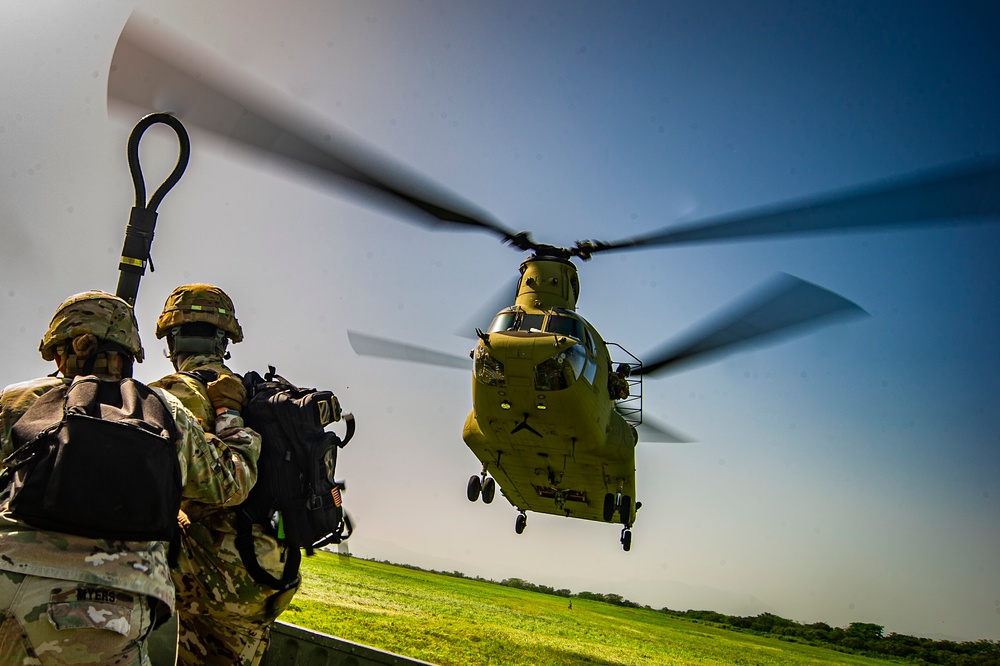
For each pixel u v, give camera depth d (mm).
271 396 2840
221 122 3854
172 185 2912
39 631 1841
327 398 2832
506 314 9805
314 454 2791
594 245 10203
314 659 3902
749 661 10234
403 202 7035
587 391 9305
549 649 7441
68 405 2059
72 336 2371
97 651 1905
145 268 2852
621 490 11367
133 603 2006
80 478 1923
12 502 1875
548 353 8914
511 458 10922
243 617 2814
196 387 2693
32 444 1973
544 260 10211
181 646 2945
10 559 1861
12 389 2186
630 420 11609
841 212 5527
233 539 2727
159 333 3090
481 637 7117
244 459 2547
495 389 9344
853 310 8055
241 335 3227
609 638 9438
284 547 2824
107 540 1992
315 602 7105
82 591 1910
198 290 3088
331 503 2887
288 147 4352
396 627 6723
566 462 10594
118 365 2439
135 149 2869
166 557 2484
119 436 2021
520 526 13977
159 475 2068
